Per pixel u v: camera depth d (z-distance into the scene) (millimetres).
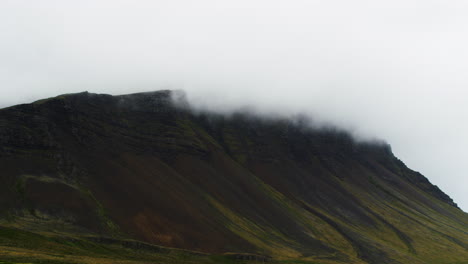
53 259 148125
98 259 166500
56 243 180000
